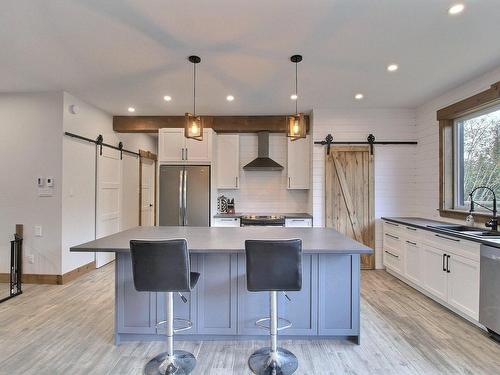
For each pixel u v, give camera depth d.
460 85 3.54
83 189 4.21
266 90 3.73
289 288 1.95
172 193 4.60
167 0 1.97
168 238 2.54
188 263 1.94
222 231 2.95
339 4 2.01
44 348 2.33
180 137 4.66
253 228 3.17
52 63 2.95
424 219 4.12
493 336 2.47
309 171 4.83
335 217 4.53
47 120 3.79
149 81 3.43
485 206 3.30
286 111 4.69
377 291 3.61
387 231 4.33
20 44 2.57
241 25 2.27
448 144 3.84
